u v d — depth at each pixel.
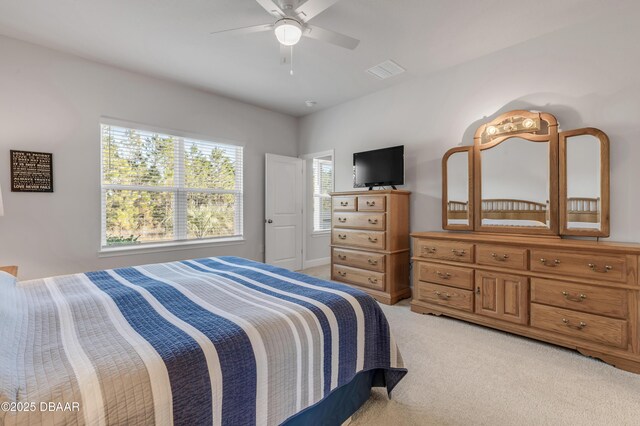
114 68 3.29
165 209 3.77
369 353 1.58
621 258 2.03
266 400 1.10
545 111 2.73
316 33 2.15
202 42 2.81
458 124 3.30
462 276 2.79
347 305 1.52
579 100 2.56
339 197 3.99
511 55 2.92
